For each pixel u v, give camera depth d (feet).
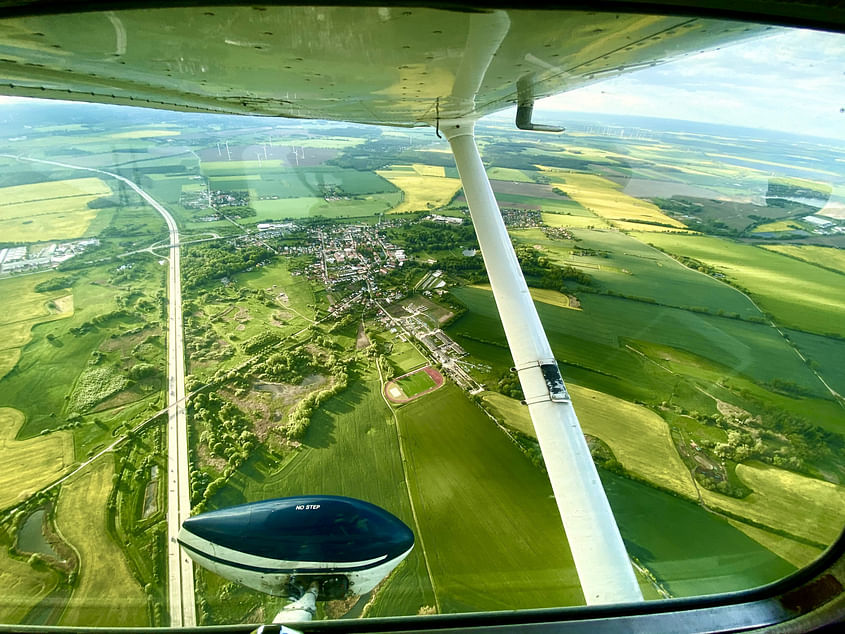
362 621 8.70
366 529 10.93
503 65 9.90
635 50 9.37
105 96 13.10
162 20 5.32
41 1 4.59
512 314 18.33
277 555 10.63
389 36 6.45
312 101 14.76
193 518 10.92
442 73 10.09
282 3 4.81
